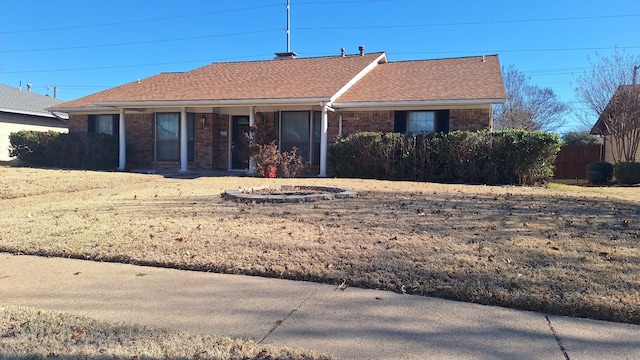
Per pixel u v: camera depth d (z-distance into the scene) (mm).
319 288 4090
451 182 13094
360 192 9617
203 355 2846
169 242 5355
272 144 14367
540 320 3414
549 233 5641
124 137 16766
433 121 14734
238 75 18297
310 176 15102
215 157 17406
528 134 12539
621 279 3977
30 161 17797
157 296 3926
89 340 3031
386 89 15469
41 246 5344
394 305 3697
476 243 5148
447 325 3326
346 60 19094
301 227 6004
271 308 3656
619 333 3199
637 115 17094
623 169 16125
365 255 4754
